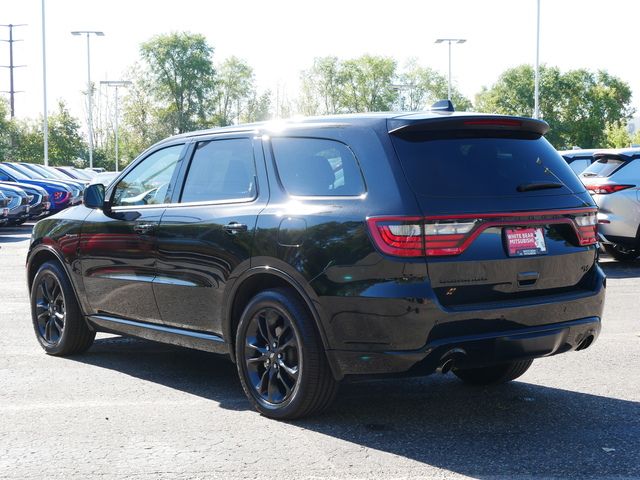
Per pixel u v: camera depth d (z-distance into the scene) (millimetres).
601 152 12836
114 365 6312
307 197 4727
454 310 4254
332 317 4430
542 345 4516
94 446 4344
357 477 3865
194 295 5320
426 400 5250
